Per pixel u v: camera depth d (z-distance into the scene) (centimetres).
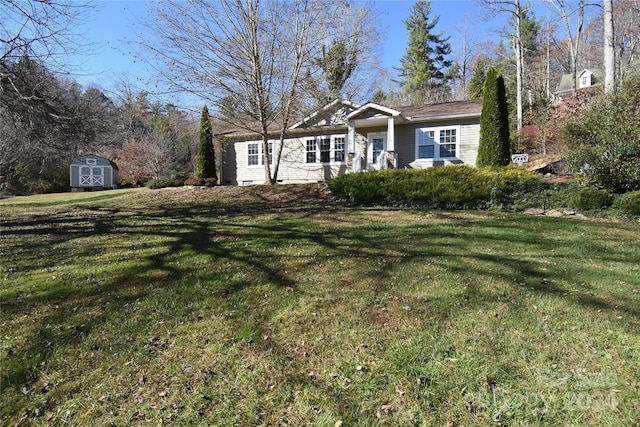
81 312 366
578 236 585
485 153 1256
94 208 1197
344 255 525
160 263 520
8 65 806
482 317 328
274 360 277
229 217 888
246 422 216
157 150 2683
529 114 2308
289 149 1750
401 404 227
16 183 2248
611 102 835
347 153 1569
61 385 254
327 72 1656
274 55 1357
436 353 276
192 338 312
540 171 1080
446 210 872
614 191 787
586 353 270
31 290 428
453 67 3953
